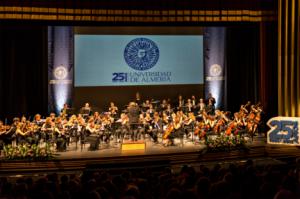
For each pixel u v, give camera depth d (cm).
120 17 1784
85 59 2125
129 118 1697
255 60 2162
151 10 1803
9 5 1673
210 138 1581
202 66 2241
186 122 1717
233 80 2233
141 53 2170
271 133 1653
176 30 2202
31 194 853
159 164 1445
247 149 1559
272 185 786
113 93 2156
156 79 2194
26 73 2034
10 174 1372
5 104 1991
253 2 1866
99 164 1407
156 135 1689
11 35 1983
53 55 2097
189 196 748
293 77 1716
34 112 2050
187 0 1823
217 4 1845
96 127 1592
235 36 2217
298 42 1694
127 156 1452
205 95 2234
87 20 1761
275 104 1927
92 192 763
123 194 812
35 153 1420
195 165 1459
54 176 1005
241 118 1719
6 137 1561
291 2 1711
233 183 876
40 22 1750
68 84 2114
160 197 825
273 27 1897
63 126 1596
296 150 1598
